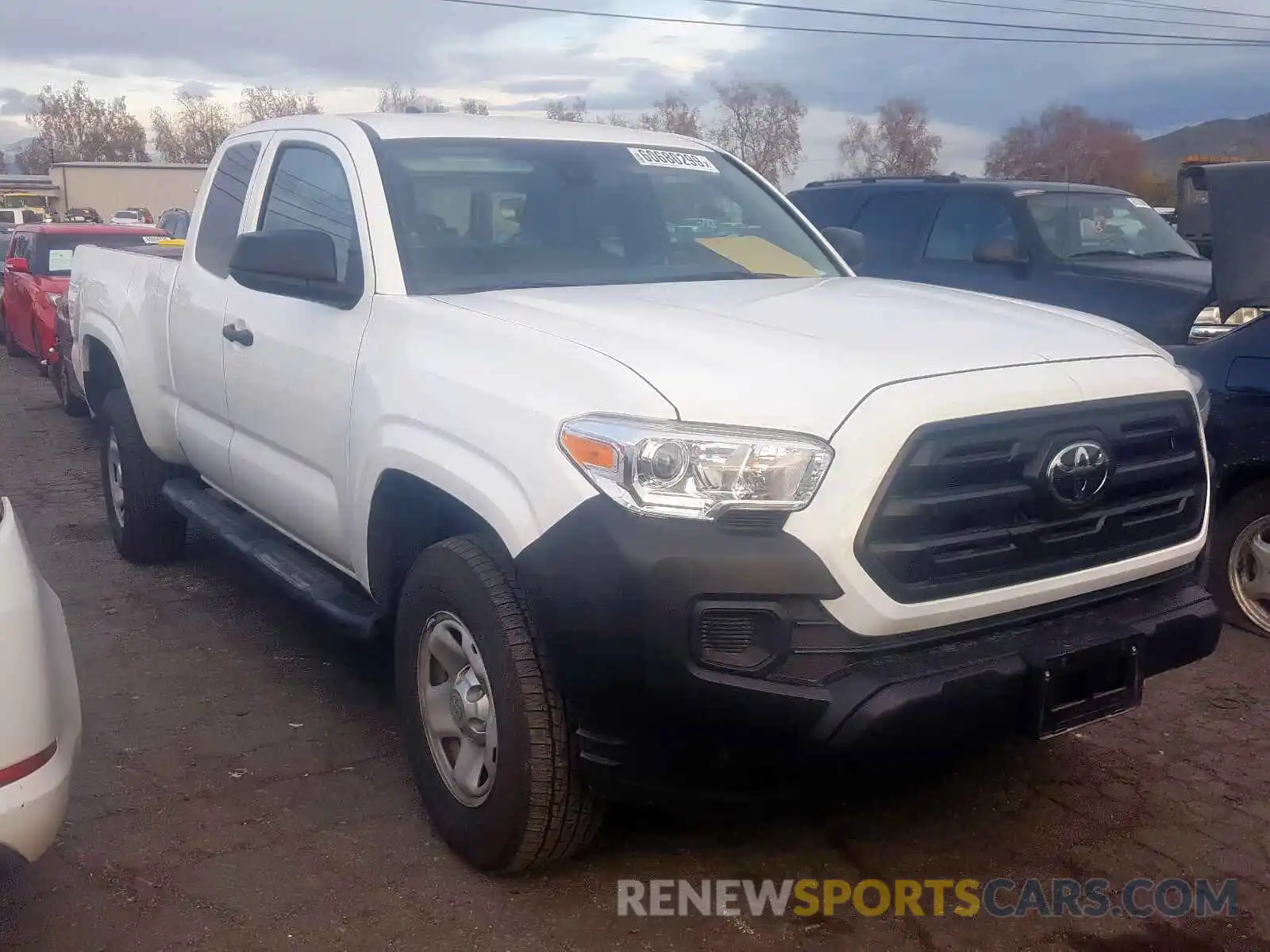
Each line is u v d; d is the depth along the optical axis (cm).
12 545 272
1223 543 528
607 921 317
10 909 320
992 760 411
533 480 296
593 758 297
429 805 353
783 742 278
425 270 389
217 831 360
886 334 324
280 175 470
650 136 499
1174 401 333
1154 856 353
